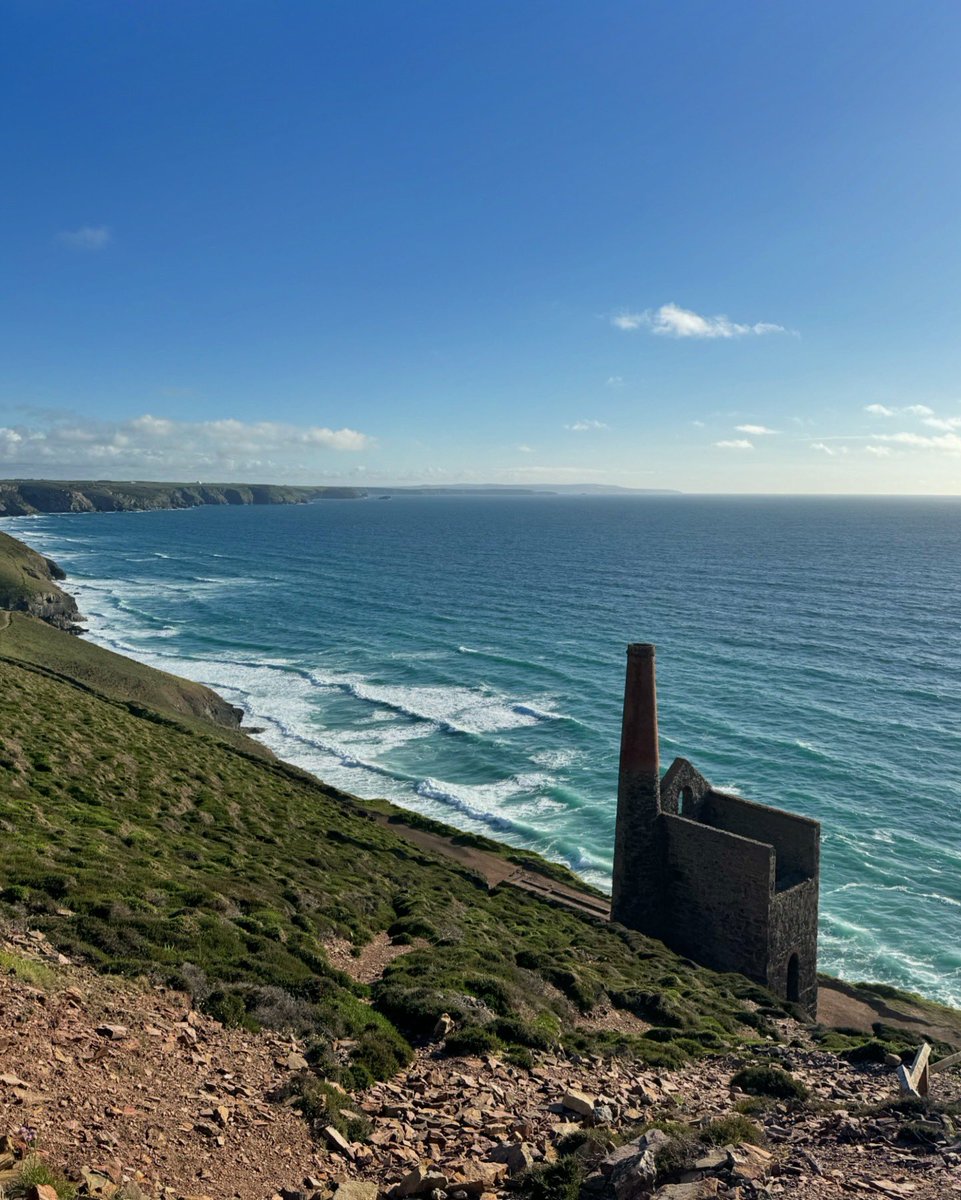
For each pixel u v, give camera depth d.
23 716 42.44
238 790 44.47
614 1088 15.20
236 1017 14.67
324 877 31.59
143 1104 10.83
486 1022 17.28
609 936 32.28
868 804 56.81
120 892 19.83
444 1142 11.79
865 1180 10.20
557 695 81.69
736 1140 11.63
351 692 83.12
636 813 33.56
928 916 43.59
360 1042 15.23
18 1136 9.01
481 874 41.88
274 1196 9.62
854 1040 24.14
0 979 12.79
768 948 30.72
